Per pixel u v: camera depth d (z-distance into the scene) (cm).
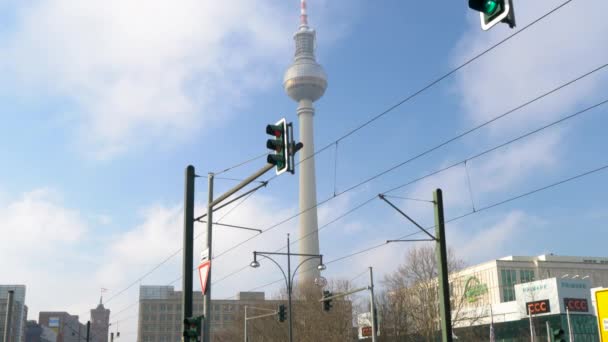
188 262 1931
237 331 10269
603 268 11794
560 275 11375
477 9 813
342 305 7581
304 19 18375
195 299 17425
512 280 10919
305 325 7675
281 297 9456
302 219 15950
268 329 8869
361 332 7569
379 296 7256
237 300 17600
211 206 1991
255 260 4122
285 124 1517
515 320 7931
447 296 2302
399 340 6688
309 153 16838
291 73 17550
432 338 6234
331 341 7331
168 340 18288
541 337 7612
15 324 14525
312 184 16462
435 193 2400
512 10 783
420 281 6488
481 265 11256
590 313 7675
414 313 6588
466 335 7081
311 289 8075
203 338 1789
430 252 6606
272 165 1573
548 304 7588
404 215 2330
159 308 18488
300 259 15362
